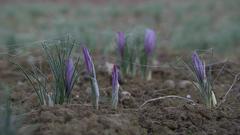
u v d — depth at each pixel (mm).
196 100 961
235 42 1705
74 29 1648
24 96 973
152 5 2836
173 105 935
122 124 826
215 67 1117
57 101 890
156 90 1024
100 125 813
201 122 870
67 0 3447
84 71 1113
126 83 1083
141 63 1111
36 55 1247
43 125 811
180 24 2295
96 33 1648
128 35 1114
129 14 2756
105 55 1310
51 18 2527
